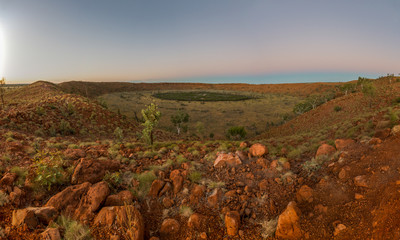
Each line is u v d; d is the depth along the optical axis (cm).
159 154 992
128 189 616
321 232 401
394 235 323
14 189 512
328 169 604
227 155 804
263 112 10612
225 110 11238
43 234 394
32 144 1033
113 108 10562
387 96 4356
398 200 359
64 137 1958
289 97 18150
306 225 421
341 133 1431
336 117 4484
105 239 415
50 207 459
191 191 611
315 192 500
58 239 399
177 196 598
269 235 436
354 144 696
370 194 424
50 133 2020
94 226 439
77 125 2700
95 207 483
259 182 642
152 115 1427
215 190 596
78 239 404
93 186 529
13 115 2011
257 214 507
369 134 906
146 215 537
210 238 452
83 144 1248
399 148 507
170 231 477
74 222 435
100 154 927
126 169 757
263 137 5556
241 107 12338
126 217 443
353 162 556
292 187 579
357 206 416
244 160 809
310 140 1436
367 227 366
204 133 6462
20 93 7244
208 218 502
